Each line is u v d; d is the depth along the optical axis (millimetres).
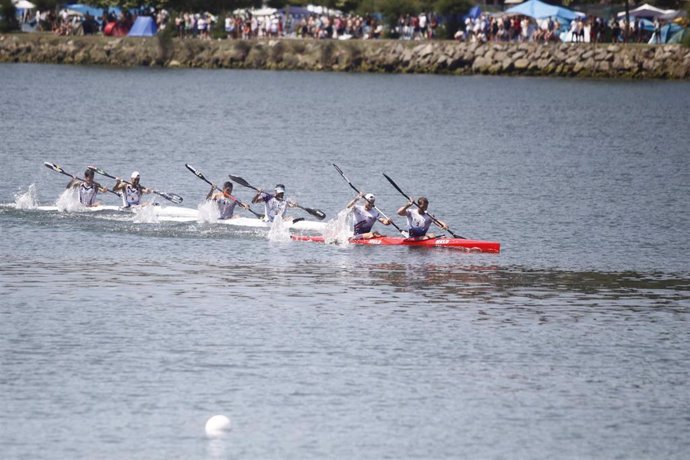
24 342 108812
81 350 106938
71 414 92750
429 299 126562
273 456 86375
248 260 143500
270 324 115938
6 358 104375
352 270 139125
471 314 121188
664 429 92500
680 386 101250
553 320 119562
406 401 96812
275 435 89812
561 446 89125
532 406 96375
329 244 153625
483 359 106938
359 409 94938
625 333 115562
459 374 103062
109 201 189625
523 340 112688
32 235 154750
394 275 137125
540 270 141500
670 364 106625
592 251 153500
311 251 149375
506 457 87000
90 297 124438
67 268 137000
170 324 115250
